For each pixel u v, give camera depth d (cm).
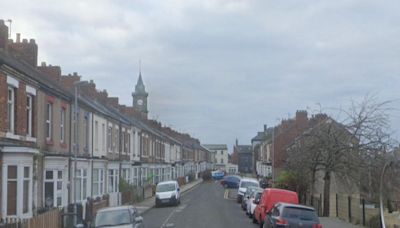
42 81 2745
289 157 4609
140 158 6109
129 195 4975
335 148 3862
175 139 10181
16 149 2277
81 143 3503
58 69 3534
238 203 5419
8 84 2317
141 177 6203
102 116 4147
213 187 9144
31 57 3131
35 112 2656
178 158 10319
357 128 3822
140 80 12175
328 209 3894
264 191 3180
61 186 3030
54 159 2878
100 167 4059
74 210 2769
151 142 7031
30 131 2614
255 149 12662
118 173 4797
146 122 7562
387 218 3000
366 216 3222
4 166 2234
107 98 5475
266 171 9156
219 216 3903
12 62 2425
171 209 4634
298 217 2234
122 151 5034
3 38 2658
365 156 3759
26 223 2061
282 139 7450
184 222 3450
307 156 4047
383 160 3597
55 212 2530
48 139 2869
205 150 17138
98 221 2291
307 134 4075
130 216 2322
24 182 2408
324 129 3991
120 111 5778
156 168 7406
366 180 3775
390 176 3475
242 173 14600
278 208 2339
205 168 16538
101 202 3734
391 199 3600
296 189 4647
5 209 2220
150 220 3594
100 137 4078
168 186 5069
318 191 4950
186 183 10125
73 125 3281
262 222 3006
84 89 4497
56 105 3005
